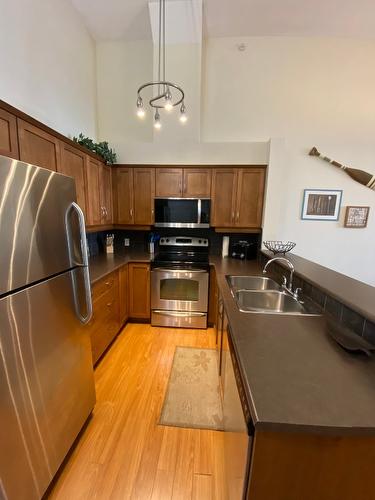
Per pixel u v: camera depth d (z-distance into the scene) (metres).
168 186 3.13
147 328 3.02
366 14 2.66
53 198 1.23
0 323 0.93
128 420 1.70
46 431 1.21
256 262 3.05
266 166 3.03
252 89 3.19
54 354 1.26
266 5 2.58
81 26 2.85
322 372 0.91
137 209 3.19
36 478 1.15
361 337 1.16
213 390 1.99
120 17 2.81
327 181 3.29
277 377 0.88
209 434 1.61
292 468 0.74
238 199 3.11
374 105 3.14
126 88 3.29
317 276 1.77
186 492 1.28
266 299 2.01
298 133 3.23
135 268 2.98
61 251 1.30
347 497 0.76
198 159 3.10
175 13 2.62
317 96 3.16
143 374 2.17
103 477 1.34
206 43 3.12
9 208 0.96
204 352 2.52
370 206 3.29
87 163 2.44
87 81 3.05
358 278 3.43
